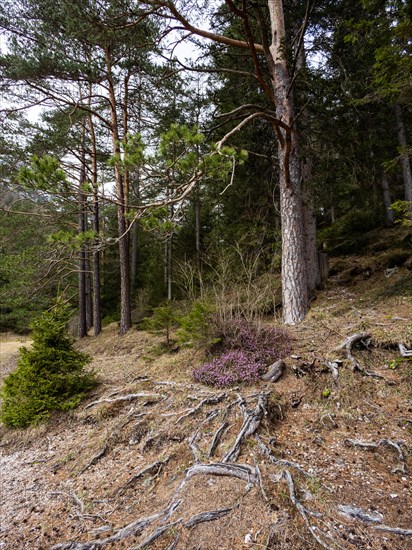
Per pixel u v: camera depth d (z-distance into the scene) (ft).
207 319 16.81
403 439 9.11
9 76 28.30
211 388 13.51
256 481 7.43
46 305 45.47
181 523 6.84
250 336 15.67
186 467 9.07
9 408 15.35
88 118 39.42
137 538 6.91
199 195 36.27
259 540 6.03
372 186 32.48
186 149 12.20
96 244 14.42
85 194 12.66
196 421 11.34
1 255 39.40
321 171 25.13
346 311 21.42
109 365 23.86
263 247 29.32
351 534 6.02
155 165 12.39
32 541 7.84
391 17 14.28
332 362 13.34
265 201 28.40
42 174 11.26
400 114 30.78
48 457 12.29
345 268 31.30
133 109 36.52
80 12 21.34
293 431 10.09
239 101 25.54
